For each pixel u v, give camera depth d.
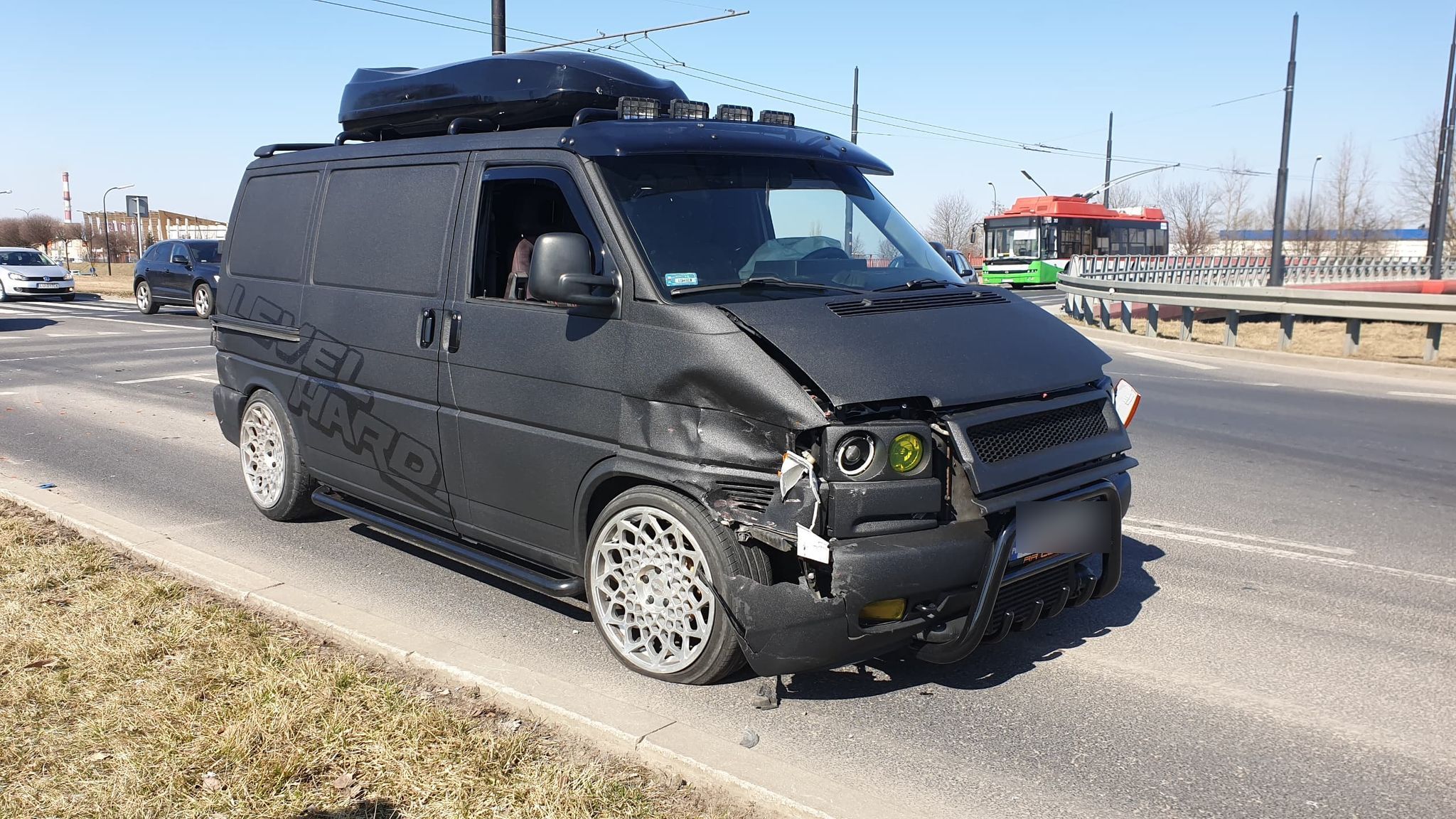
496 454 4.68
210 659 4.09
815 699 4.09
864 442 3.61
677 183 4.46
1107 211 41.84
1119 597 5.34
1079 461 4.10
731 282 4.23
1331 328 22.56
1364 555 6.09
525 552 4.74
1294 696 4.16
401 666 4.17
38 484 7.55
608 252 4.21
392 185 5.35
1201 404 11.92
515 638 4.67
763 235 4.53
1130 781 3.48
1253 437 9.85
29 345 18.20
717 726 3.83
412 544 6.12
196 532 6.31
